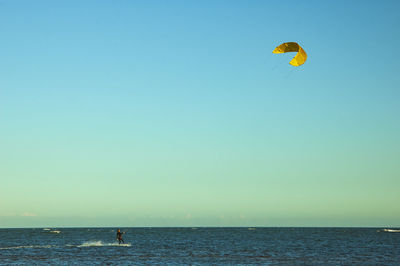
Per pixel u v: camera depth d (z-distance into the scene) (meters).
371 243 93.00
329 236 145.75
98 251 64.38
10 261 48.72
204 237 135.50
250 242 98.31
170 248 73.12
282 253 62.72
